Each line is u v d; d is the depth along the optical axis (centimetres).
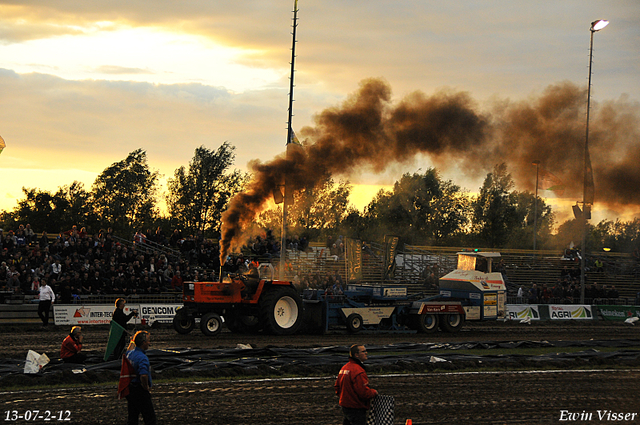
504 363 1418
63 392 1049
